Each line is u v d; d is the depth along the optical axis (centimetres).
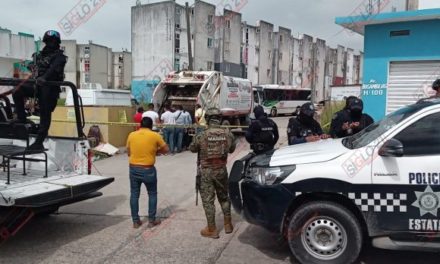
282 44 6456
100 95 2202
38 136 608
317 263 462
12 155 550
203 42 5197
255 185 482
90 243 556
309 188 461
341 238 458
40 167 657
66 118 1539
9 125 596
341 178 454
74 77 6431
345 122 635
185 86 1827
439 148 436
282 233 478
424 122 446
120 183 948
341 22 1139
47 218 672
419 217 435
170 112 1507
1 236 553
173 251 525
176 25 5034
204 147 577
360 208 451
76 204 759
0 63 2706
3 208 518
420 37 1080
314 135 656
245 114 2159
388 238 448
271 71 6316
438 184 427
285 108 4019
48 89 609
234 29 5569
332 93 3519
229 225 594
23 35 2812
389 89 1135
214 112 592
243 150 1555
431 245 438
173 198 803
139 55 5250
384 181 443
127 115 1580
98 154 1376
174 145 1516
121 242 559
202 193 581
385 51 1128
